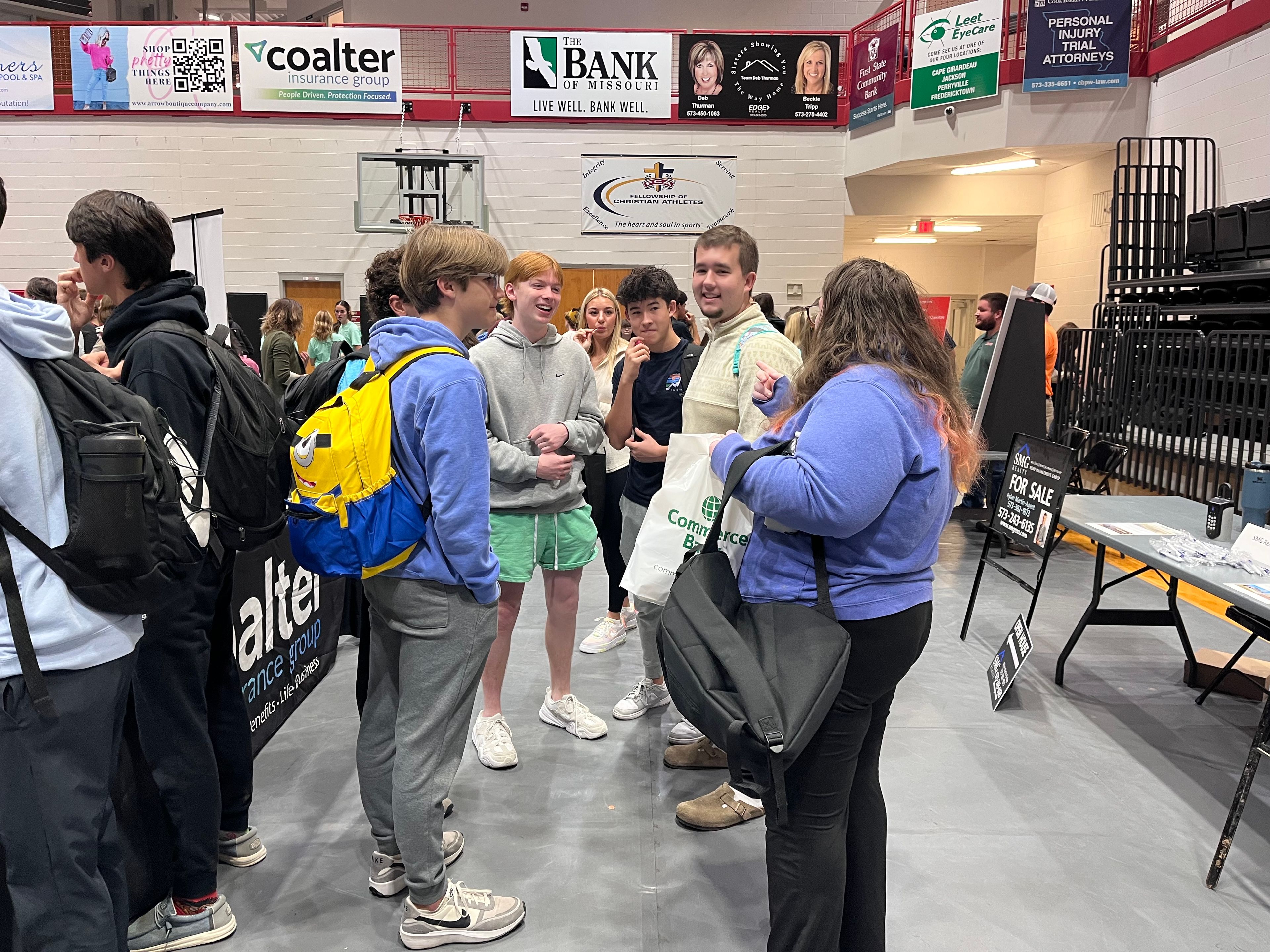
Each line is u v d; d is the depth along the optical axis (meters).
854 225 10.72
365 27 9.22
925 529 1.41
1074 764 2.66
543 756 2.67
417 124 9.53
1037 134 7.72
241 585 2.48
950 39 7.93
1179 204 6.43
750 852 2.17
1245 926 1.91
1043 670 3.44
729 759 1.33
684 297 2.87
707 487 1.86
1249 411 5.15
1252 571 2.35
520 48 9.27
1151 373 5.62
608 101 9.41
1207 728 2.92
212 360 1.69
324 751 2.65
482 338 3.18
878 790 1.61
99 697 1.32
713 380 2.25
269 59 9.27
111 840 1.48
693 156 9.60
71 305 2.02
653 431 2.82
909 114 8.56
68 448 1.26
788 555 1.44
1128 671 3.44
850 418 1.31
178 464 1.46
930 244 13.23
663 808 2.37
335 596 3.37
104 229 1.64
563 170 9.62
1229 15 6.25
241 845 2.07
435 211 9.48
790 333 5.09
